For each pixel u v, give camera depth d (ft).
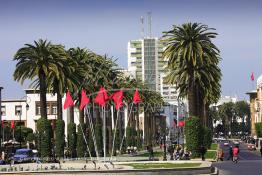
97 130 282.97
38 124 225.35
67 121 423.23
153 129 565.94
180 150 254.88
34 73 227.81
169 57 239.91
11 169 155.84
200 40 238.89
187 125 233.76
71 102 200.95
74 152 261.03
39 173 132.46
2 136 372.79
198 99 260.21
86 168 154.92
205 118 377.09
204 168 134.82
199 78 246.68
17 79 231.91
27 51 229.86
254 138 544.21
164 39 241.55
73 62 257.75
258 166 181.27
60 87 235.61
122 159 228.43
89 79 275.59
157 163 168.96
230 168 170.91
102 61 290.15
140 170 126.21
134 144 432.66
